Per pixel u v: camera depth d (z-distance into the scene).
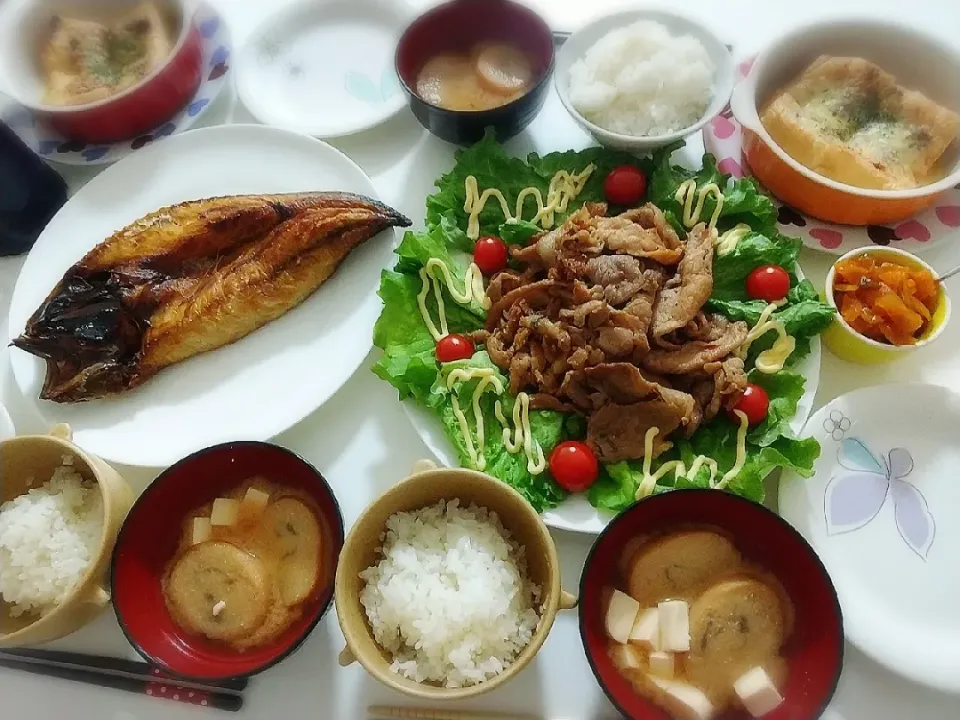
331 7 0.58
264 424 0.43
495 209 0.47
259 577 0.36
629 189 0.46
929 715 0.34
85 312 0.45
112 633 0.39
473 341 0.44
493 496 0.36
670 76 0.46
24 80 0.53
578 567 0.39
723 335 0.42
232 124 0.54
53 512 0.38
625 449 0.40
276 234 0.46
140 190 0.51
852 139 0.47
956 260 0.46
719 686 0.33
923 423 0.40
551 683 0.36
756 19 0.56
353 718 0.36
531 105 0.48
